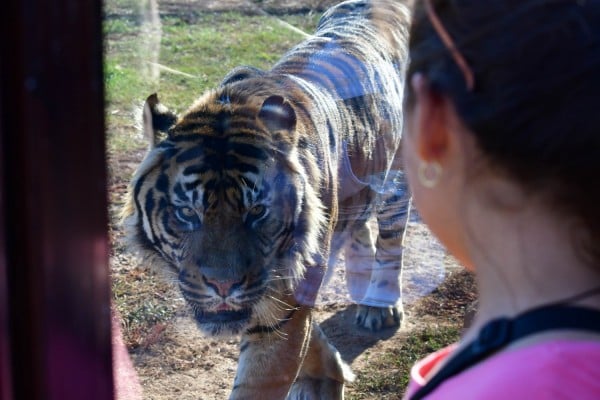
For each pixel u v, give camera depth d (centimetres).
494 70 88
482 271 99
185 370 310
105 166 76
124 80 177
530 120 87
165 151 234
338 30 301
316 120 269
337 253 309
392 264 337
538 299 93
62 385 74
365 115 288
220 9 322
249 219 245
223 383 319
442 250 339
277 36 327
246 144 242
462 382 91
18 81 66
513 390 86
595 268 91
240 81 266
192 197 239
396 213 318
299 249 263
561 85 86
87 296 74
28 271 70
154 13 244
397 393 343
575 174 87
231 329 255
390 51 292
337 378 325
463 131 93
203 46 297
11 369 71
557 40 87
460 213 98
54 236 70
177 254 247
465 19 91
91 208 73
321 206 273
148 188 234
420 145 98
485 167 92
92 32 71
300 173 257
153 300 267
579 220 90
